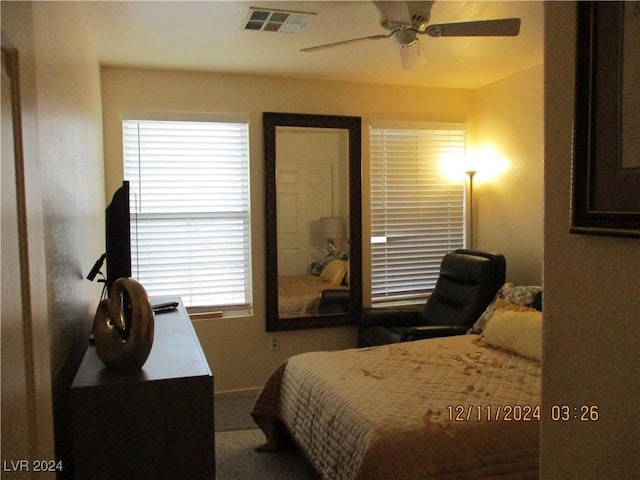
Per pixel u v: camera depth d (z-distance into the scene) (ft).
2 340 2.77
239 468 9.66
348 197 14.25
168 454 5.28
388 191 14.78
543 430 3.33
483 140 15.02
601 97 2.76
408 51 9.04
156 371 5.50
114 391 5.14
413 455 6.43
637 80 2.55
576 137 2.93
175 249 13.29
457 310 13.07
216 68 12.75
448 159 15.31
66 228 6.38
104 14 8.99
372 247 14.73
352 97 14.26
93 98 10.47
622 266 2.72
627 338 2.70
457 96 15.20
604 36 2.73
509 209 13.98
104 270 11.59
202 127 13.32
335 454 7.36
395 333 12.33
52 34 5.89
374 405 7.39
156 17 9.18
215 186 13.46
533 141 13.01
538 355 9.17
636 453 2.65
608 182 2.74
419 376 8.64
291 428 9.21
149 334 5.44
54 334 5.38
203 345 13.34
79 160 7.93
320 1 8.50
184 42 10.64
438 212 15.28
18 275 3.16
